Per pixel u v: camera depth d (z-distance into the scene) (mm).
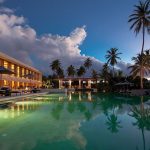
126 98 32125
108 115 15148
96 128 10719
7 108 18328
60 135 9164
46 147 7496
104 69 84000
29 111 16625
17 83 49844
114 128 10766
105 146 7723
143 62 51094
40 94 39094
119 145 7852
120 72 82750
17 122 11906
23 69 55094
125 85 52281
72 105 21766
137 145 7859
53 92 52062
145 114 15766
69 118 13617
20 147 7449
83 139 8594
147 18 48031
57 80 88312
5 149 7234
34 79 68750
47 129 10234
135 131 10125
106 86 60156
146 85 50781
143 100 28453
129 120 13180
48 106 20500
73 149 7352
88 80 91438
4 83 41000
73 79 91625
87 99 30344
